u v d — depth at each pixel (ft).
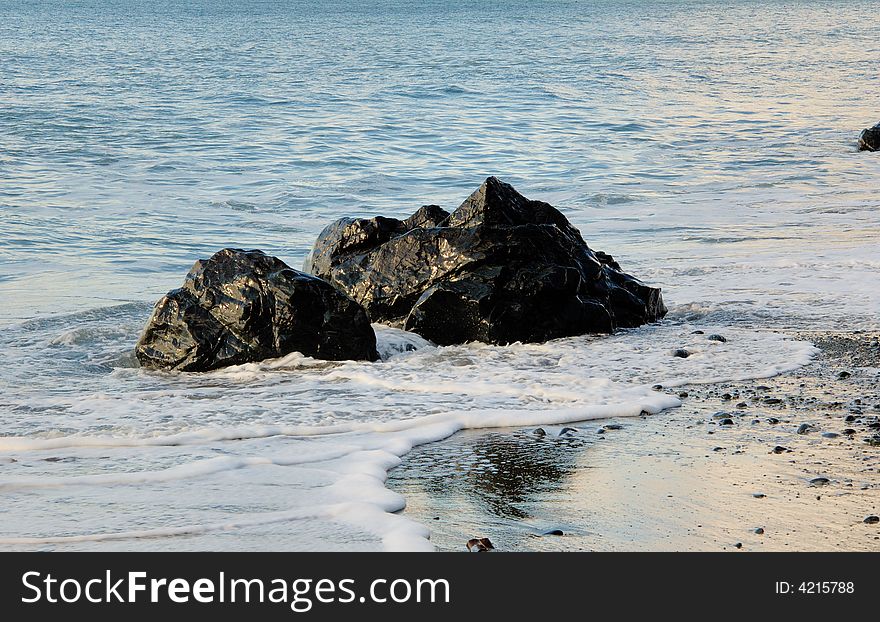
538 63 220.43
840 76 192.24
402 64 217.15
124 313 45.55
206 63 218.38
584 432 26.96
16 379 34.35
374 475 23.00
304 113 135.33
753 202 79.00
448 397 31.35
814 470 23.03
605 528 19.66
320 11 523.70
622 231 68.59
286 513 20.40
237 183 87.81
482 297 39.52
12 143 105.60
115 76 184.75
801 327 41.34
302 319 36.70
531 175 93.20
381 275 42.19
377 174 92.58
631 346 38.63
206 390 32.91
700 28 365.81
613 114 136.87
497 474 23.27
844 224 68.54
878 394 30.71
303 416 28.91
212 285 37.24
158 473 23.02
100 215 73.82
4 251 61.36
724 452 24.68
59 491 21.79
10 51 246.68
